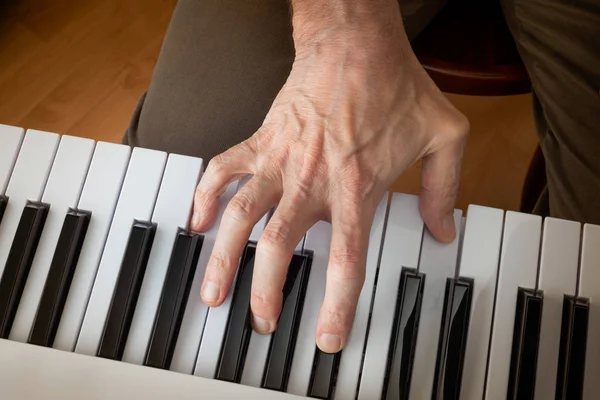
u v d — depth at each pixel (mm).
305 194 554
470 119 1111
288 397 511
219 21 716
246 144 576
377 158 570
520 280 546
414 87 600
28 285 543
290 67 703
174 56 719
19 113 1129
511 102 1121
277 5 714
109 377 512
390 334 540
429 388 535
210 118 699
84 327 539
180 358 536
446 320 541
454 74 725
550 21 706
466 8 756
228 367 531
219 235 542
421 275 548
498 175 1070
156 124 707
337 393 536
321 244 554
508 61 734
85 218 553
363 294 547
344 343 527
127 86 1161
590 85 691
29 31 1197
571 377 530
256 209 547
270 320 529
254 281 529
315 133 572
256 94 700
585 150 693
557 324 540
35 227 549
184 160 562
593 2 689
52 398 506
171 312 537
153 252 550
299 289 544
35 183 559
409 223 556
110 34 1200
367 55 600
